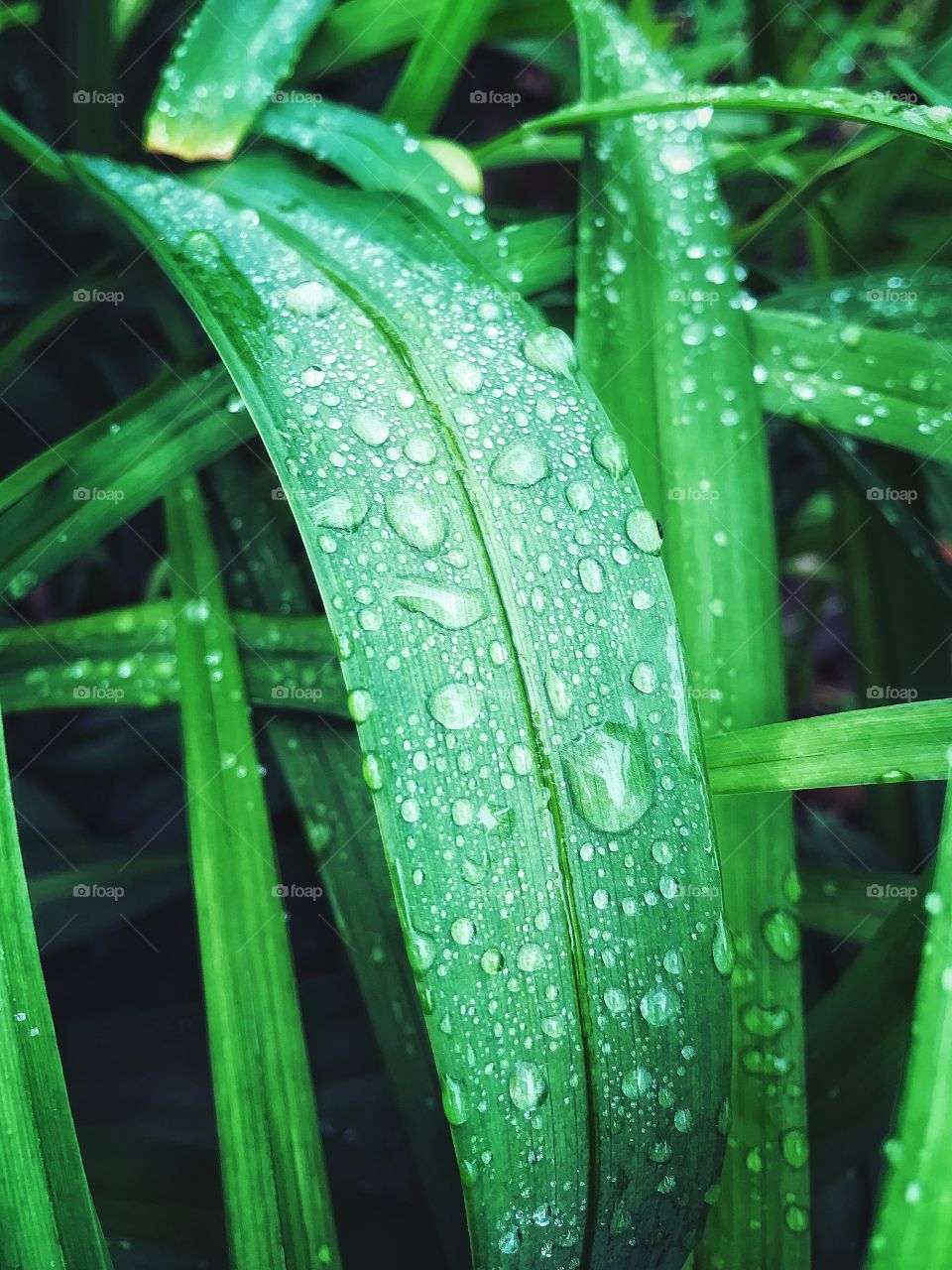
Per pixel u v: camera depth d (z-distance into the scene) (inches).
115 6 7.2
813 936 7.5
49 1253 4.8
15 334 7.2
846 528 8.0
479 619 5.0
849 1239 6.7
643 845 5.0
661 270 6.3
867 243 8.2
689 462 6.0
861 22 8.3
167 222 6.0
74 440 6.3
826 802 10.6
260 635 6.4
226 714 6.1
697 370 6.1
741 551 5.9
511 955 4.7
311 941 8.4
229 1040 5.4
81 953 8.5
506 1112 4.7
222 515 7.0
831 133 9.7
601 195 6.4
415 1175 6.7
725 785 5.4
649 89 6.5
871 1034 5.9
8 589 6.2
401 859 4.7
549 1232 4.8
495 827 4.8
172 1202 6.0
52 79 7.8
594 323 6.2
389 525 5.1
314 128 6.6
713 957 5.0
